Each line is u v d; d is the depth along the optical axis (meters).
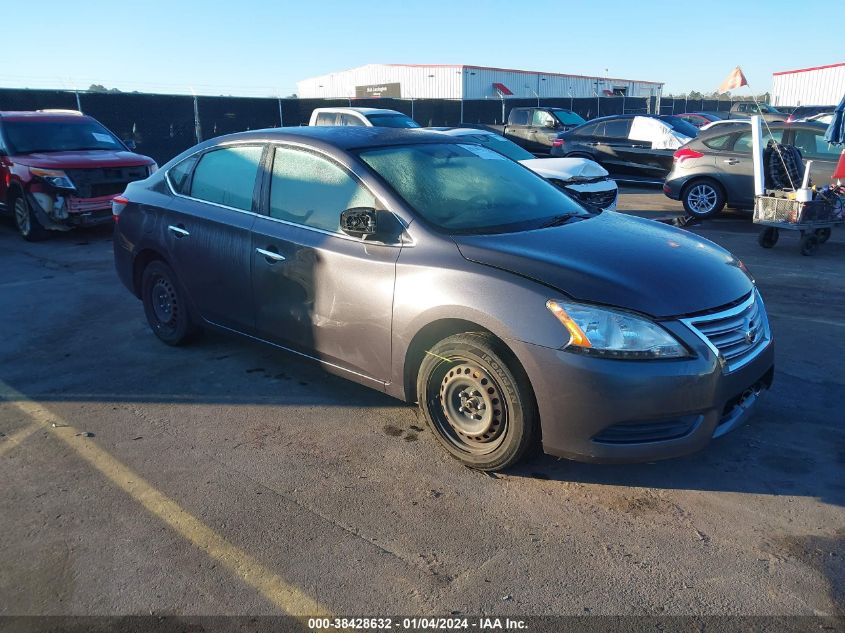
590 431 3.05
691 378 3.01
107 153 10.44
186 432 3.95
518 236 3.60
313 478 3.45
